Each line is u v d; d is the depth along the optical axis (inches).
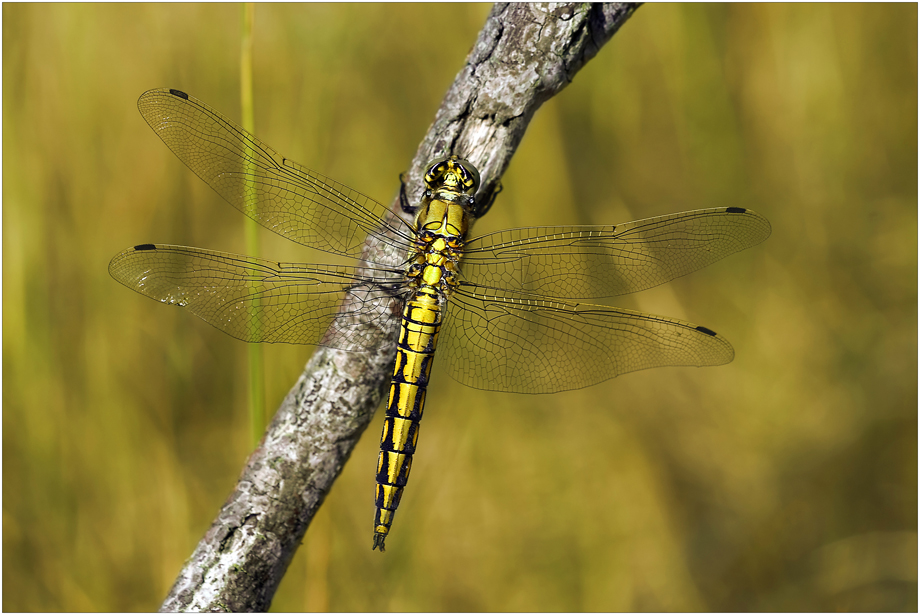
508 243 21.5
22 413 23.0
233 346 23.5
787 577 23.5
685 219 21.5
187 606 20.7
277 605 23.0
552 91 20.8
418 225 21.2
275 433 20.8
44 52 23.0
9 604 22.9
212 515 23.3
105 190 23.2
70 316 23.1
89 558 23.0
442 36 23.7
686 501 23.7
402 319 21.2
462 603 23.3
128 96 23.2
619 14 20.6
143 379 23.3
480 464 23.5
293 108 23.4
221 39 23.3
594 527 23.5
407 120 23.7
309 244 21.3
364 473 23.4
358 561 23.2
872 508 23.6
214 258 21.3
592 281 21.6
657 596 23.4
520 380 21.5
